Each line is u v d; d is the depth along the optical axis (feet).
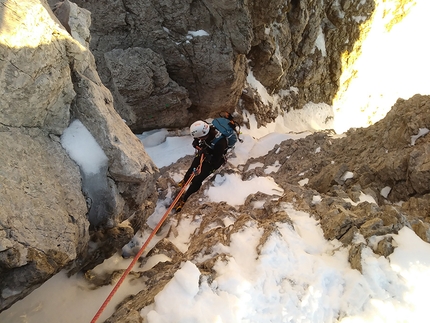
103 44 22.57
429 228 10.12
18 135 8.16
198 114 28.43
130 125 24.73
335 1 36.65
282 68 33.60
